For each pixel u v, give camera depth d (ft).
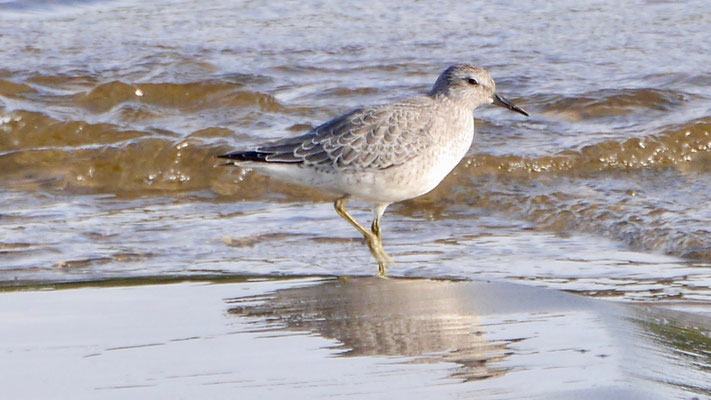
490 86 41.16
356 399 23.86
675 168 50.72
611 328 28.58
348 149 38.55
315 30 71.41
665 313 31.22
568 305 31.14
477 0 79.10
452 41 68.18
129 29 72.02
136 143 51.90
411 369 25.76
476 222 44.55
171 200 48.49
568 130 53.93
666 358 26.11
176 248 40.98
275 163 39.32
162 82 59.72
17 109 55.62
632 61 63.21
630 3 76.28
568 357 26.09
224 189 49.83
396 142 38.55
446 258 39.58
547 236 42.45
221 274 37.32
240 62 64.08
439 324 29.63
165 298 33.76
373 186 38.99
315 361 26.61
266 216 45.55
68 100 58.54
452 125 39.88
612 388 23.59
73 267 38.42
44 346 28.40
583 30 69.97
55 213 45.91
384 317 30.66
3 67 62.34
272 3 79.00
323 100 58.18
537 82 59.93
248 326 30.12
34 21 74.38
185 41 68.54
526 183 48.78
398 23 72.95
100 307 32.65
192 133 53.67
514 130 53.72
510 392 23.82
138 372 26.09
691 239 39.88
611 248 40.55
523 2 78.07
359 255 40.22
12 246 40.91
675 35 67.92
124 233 42.88
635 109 55.98
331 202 47.88
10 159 51.60
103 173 51.06
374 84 60.13
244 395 24.32
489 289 33.30
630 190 46.75
